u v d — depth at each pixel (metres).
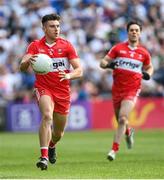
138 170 29.58
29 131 68.94
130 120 69.62
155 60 77.31
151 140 54.47
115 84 37.25
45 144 27.05
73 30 79.94
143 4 85.88
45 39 29.25
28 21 80.62
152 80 74.44
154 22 83.94
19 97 71.44
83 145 49.81
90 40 79.50
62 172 28.84
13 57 75.50
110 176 26.80
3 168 31.34
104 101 70.06
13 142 53.41
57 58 29.06
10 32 79.50
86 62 75.75
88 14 82.44
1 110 69.12
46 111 27.81
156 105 70.62
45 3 83.25
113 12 83.75
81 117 69.56
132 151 43.25
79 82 72.62
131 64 36.97
